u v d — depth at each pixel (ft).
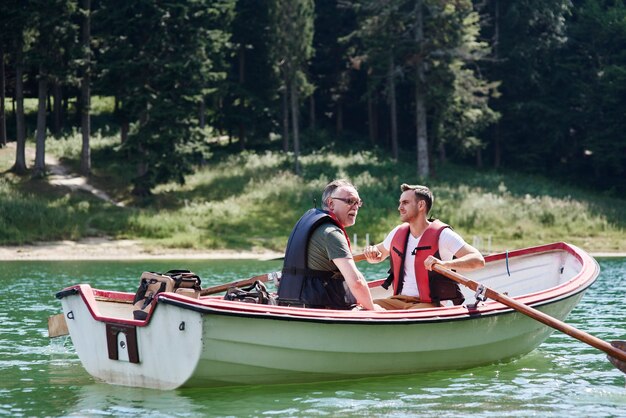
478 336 23.49
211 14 110.83
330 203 21.98
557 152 154.40
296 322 20.16
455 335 22.94
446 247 23.06
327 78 159.74
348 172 123.85
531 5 149.07
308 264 21.50
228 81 140.67
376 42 127.13
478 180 125.49
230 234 93.20
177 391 20.39
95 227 91.76
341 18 157.69
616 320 33.63
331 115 172.55
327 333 20.70
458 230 97.45
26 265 68.69
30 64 109.09
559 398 20.27
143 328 20.51
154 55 105.91
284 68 127.95
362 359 21.65
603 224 100.68
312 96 158.30
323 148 140.56
